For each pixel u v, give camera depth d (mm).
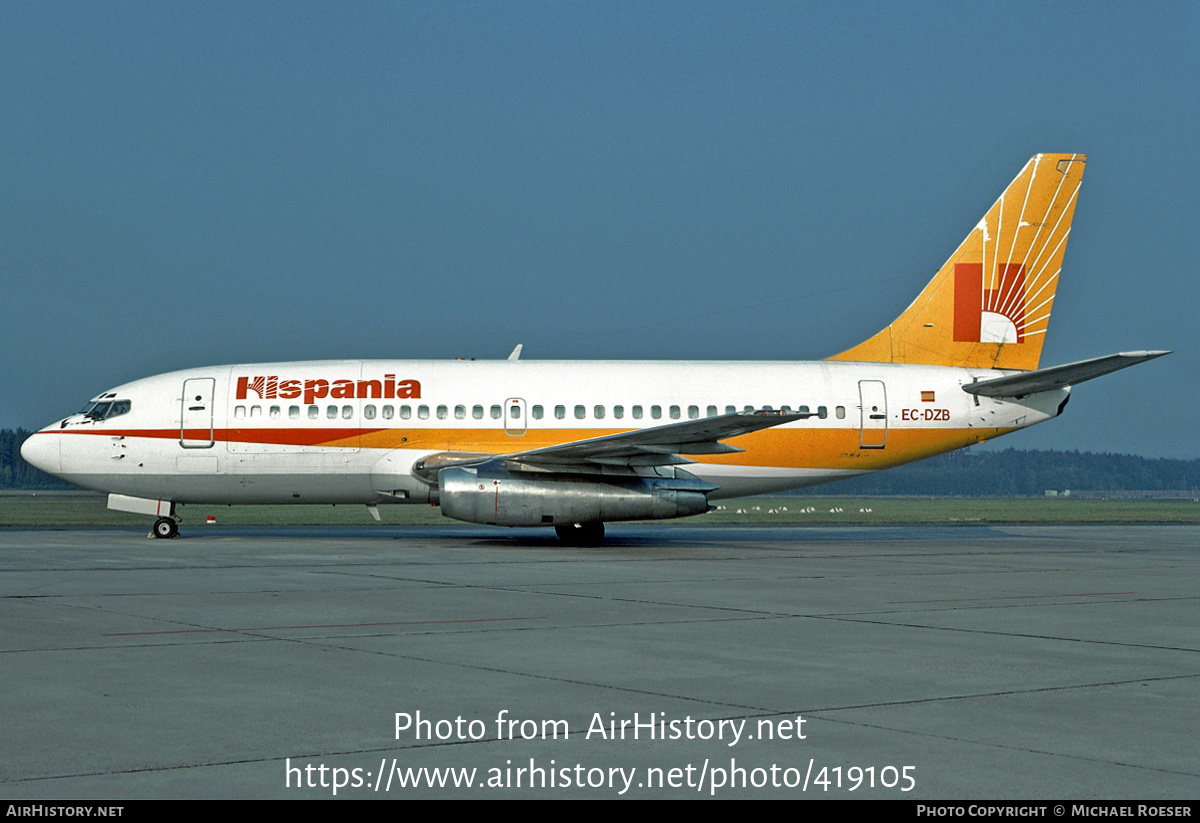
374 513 40438
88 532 44156
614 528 53094
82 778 9383
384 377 38531
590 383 39125
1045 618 20016
